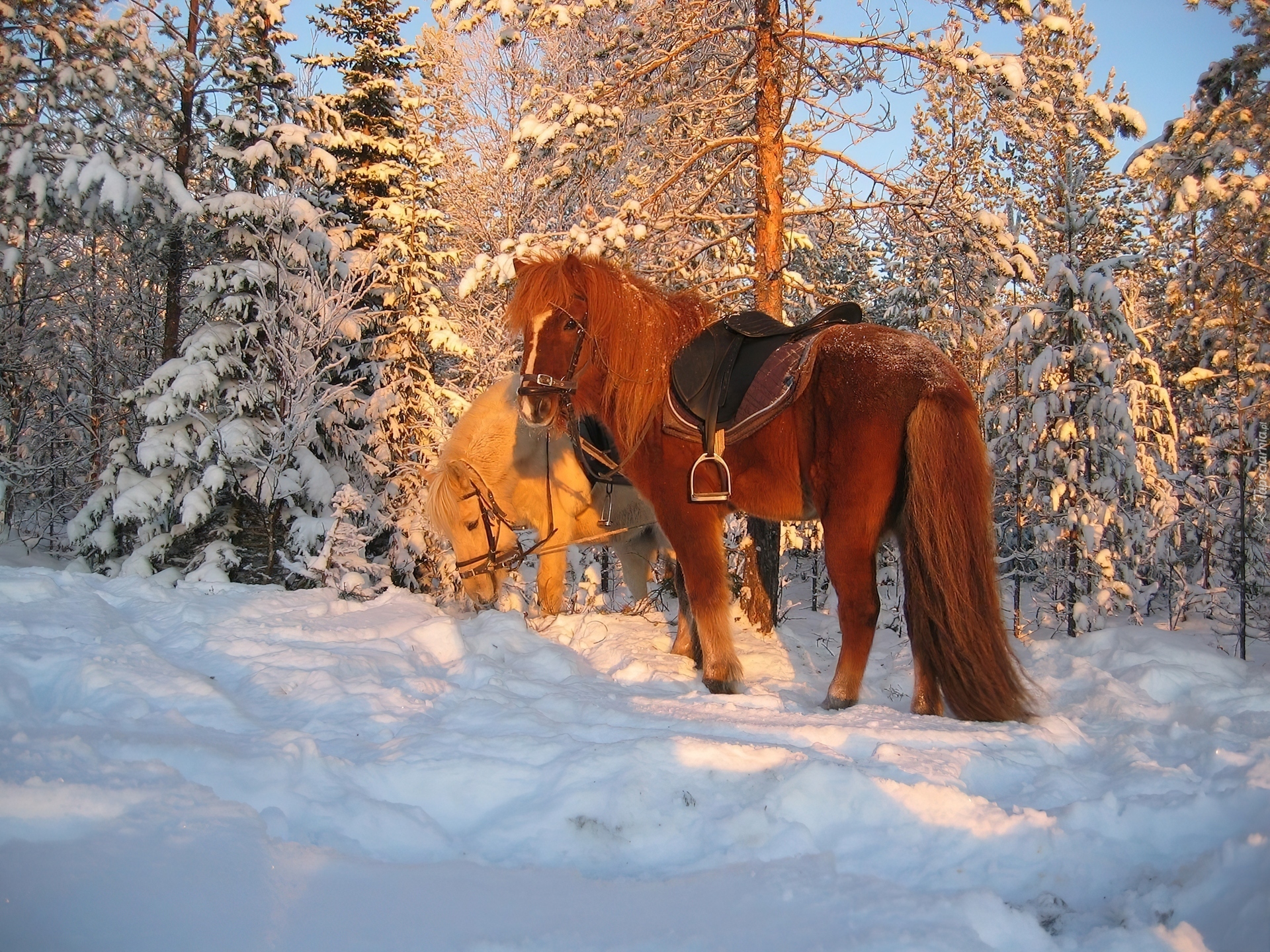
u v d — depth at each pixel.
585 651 6.49
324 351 10.48
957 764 3.43
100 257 14.85
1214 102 7.64
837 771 2.98
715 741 3.38
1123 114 7.43
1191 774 3.34
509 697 4.50
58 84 11.00
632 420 4.95
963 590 4.04
